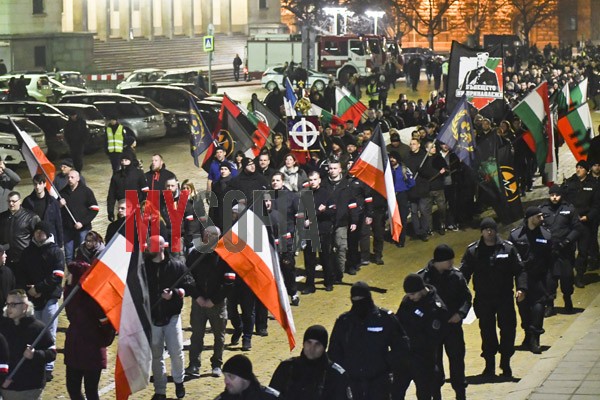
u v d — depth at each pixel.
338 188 18.48
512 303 13.33
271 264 11.88
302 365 9.02
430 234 22.73
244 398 8.23
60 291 13.96
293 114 22.53
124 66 75.44
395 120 34.38
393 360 10.33
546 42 118.38
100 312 11.86
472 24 106.75
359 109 28.59
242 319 15.15
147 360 11.41
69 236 18.75
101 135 35.22
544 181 23.77
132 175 21.50
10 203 15.91
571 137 22.48
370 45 62.88
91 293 11.16
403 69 68.06
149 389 13.54
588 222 18.52
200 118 23.00
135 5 84.00
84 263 12.21
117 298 11.26
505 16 107.69
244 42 86.56
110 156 28.55
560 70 64.56
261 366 14.30
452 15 105.88
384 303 17.67
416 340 11.41
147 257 12.64
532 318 14.64
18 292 11.06
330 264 18.34
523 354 14.68
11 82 50.19
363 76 61.47
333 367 9.05
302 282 19.08
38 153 17.06
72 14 79.31
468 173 23.03
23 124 31.39
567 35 118.88
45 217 16.86
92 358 11.88
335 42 62.47
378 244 20.38
